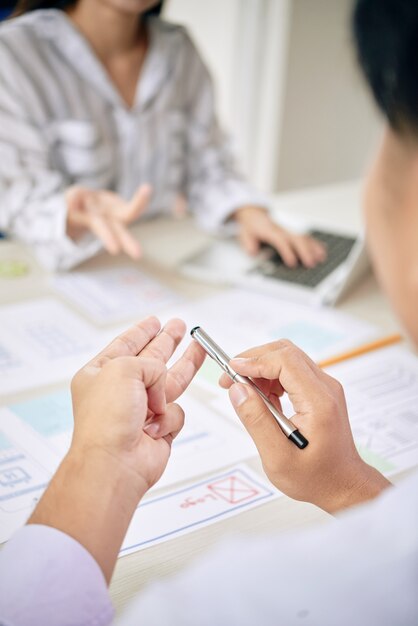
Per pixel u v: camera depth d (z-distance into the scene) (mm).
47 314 990
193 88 1466
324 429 525
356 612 272
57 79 1278
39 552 416
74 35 1272
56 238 1129
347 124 2896
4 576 409
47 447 687
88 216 1123
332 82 2730
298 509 620
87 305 1024
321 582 277
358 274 1102
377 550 281
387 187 320
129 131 1371
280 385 611
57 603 403
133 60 1390
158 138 1410
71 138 1303
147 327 599
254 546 300
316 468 524
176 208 1473
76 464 455
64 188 1255
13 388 794
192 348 638
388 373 868
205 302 1057
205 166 1453
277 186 2826
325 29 2609
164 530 585
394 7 280
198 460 679
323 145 2887
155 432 528
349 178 3070
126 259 1200
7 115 1222
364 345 933
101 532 433
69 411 752
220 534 584
